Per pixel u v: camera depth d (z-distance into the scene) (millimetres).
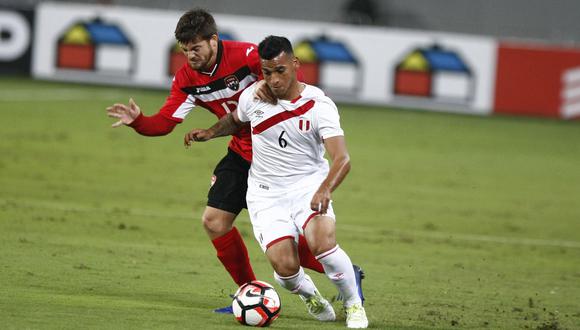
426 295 29328
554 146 76875
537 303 29109
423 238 40938
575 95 91188
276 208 23312
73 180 49875
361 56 91438
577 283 33438
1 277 27188
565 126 88938
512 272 34844
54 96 87125
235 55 24719
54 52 94625
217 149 66625
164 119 24953
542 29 105062
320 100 22625
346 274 22734
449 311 26906
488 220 46781
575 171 65438
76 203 43375
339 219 44344
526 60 91125
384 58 91375
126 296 26000
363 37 91250
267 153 23141
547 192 56688
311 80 91438
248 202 23875
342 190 52656
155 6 108875
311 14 110250
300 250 24812
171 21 92625
